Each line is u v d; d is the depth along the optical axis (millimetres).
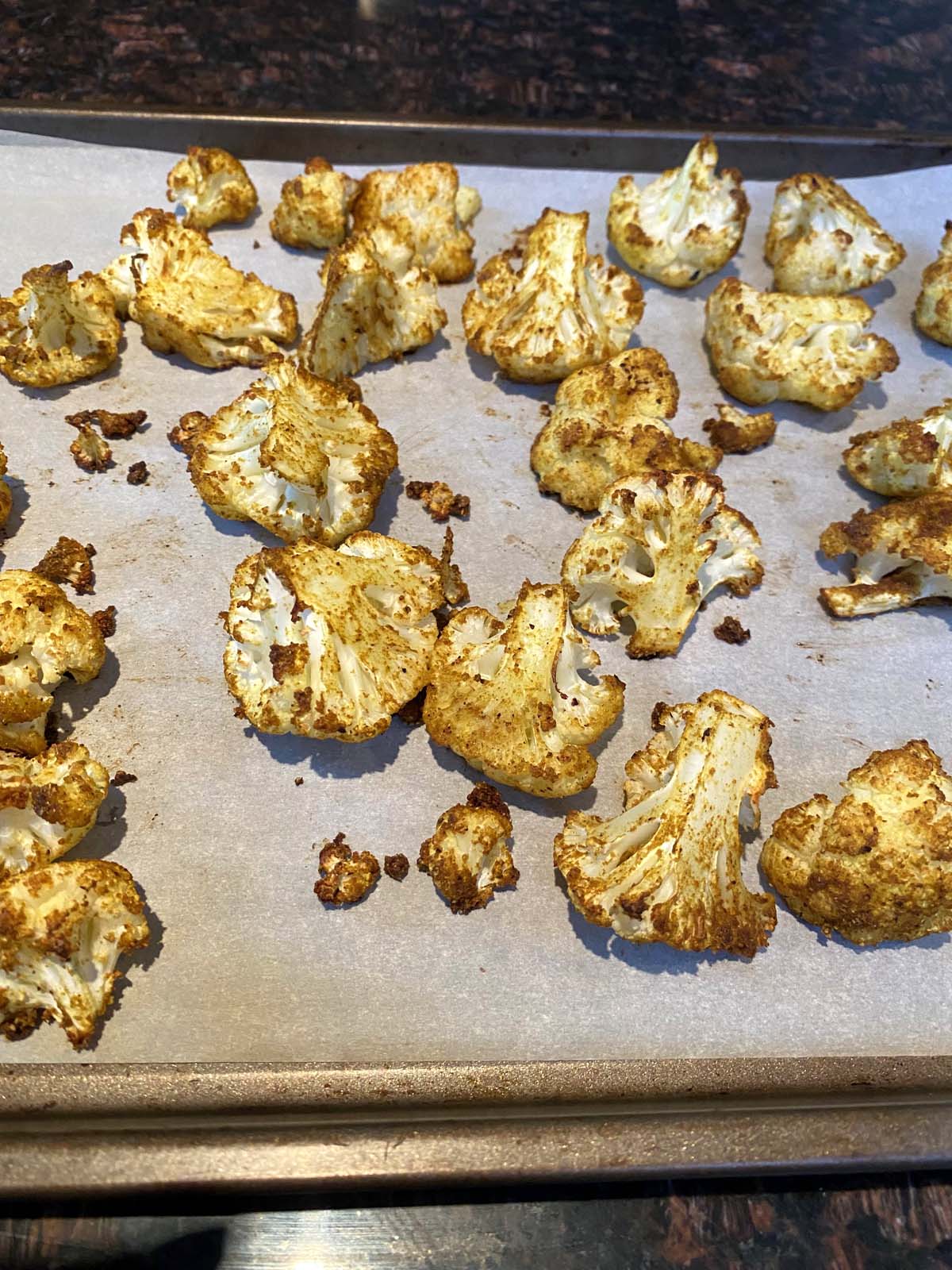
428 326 358
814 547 341
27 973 238
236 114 384
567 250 353
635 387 341
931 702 312
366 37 442
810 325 355
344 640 279
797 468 357
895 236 410
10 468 325
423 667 292
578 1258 223
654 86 442
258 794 279
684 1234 226
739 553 324
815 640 322
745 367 356
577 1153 216
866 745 304
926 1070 247
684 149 404
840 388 354
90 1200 215
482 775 288
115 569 311
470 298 364
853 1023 259
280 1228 220
